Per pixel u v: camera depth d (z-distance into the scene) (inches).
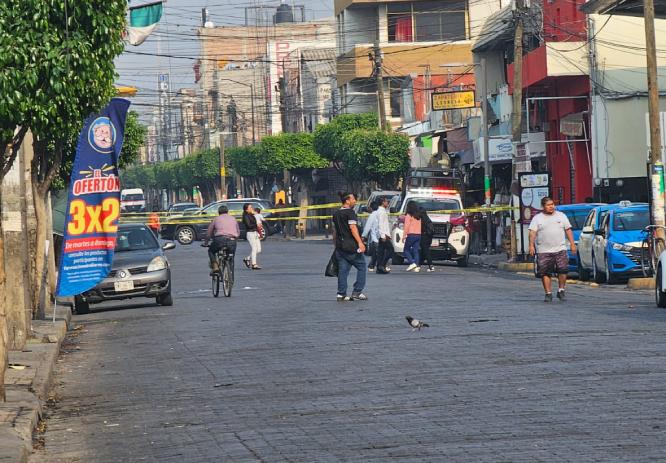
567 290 2245.3
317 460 745.0
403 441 792.3
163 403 1026.1
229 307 1991.9
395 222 3376.0
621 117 3565.5
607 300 1932.8
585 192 3811.5
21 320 1401.3
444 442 781.3
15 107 1031.6
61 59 1046.4
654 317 1572.3
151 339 1555.1
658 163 2332.7
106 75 1125.7
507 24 4328.3
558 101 4023.1
